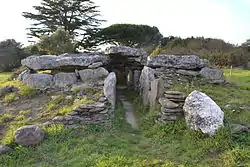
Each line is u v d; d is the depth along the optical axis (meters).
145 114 9.28
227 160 5.50
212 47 20.31
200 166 5.50
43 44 19.98
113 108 9.01
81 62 11.16
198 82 10.23
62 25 26.53
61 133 7.46
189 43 20.27
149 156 6.19
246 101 8.47
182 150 6.34
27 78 10.80
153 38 28.52
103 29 26.59
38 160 6.30
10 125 8.11
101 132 7.78
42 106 9.27
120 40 26.75
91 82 10.61
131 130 8.15
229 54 18.81
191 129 6.98
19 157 6.41
